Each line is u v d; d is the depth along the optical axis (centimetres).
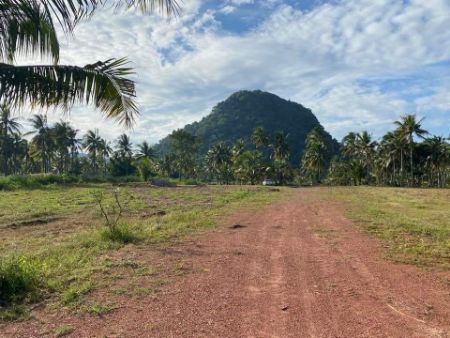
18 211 1639
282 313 479
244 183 7844
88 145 7938
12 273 548
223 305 504
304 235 1038
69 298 520
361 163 7300
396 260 751
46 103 580
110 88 615
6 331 425
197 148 8881
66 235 1075
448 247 866
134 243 908
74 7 498
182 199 2258
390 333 420
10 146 6706
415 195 2883
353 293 555
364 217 1407
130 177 5634
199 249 845
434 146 6400
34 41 561
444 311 486
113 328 432
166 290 563
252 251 830
